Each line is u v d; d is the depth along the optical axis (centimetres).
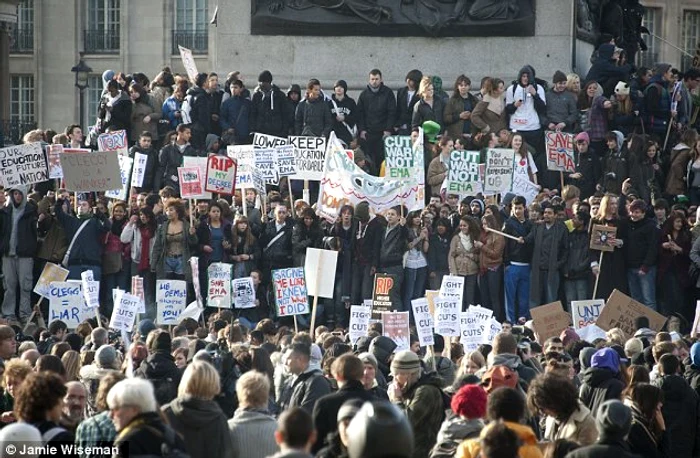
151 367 2270
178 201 3922
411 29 4919
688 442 2359
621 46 5438
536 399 1884
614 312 3422
